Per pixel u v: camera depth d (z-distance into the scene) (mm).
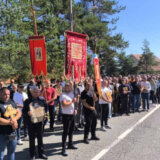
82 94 6855
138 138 7262
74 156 5770
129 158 5578
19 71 14734
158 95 15648
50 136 7703
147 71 49750
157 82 15648
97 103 9383
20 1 14062
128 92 11430
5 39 13156
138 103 12320
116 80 12086
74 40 7211
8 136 4387
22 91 7277
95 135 7211
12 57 13797
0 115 4332
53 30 18656
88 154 5887
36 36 7023
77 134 7852
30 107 5516
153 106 14289
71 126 6273
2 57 13477
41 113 5598
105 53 30781
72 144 6352
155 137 7355
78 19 25500
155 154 5840
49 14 18766
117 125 9109
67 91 6145
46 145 6711
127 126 8922
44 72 7012
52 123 8375
